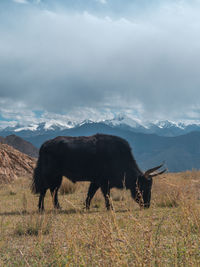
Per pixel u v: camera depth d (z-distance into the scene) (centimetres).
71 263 459
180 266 421
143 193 1233
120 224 627
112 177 1307
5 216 999
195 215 574
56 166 1323
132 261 427
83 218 568
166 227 633
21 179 2850
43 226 714
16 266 488
